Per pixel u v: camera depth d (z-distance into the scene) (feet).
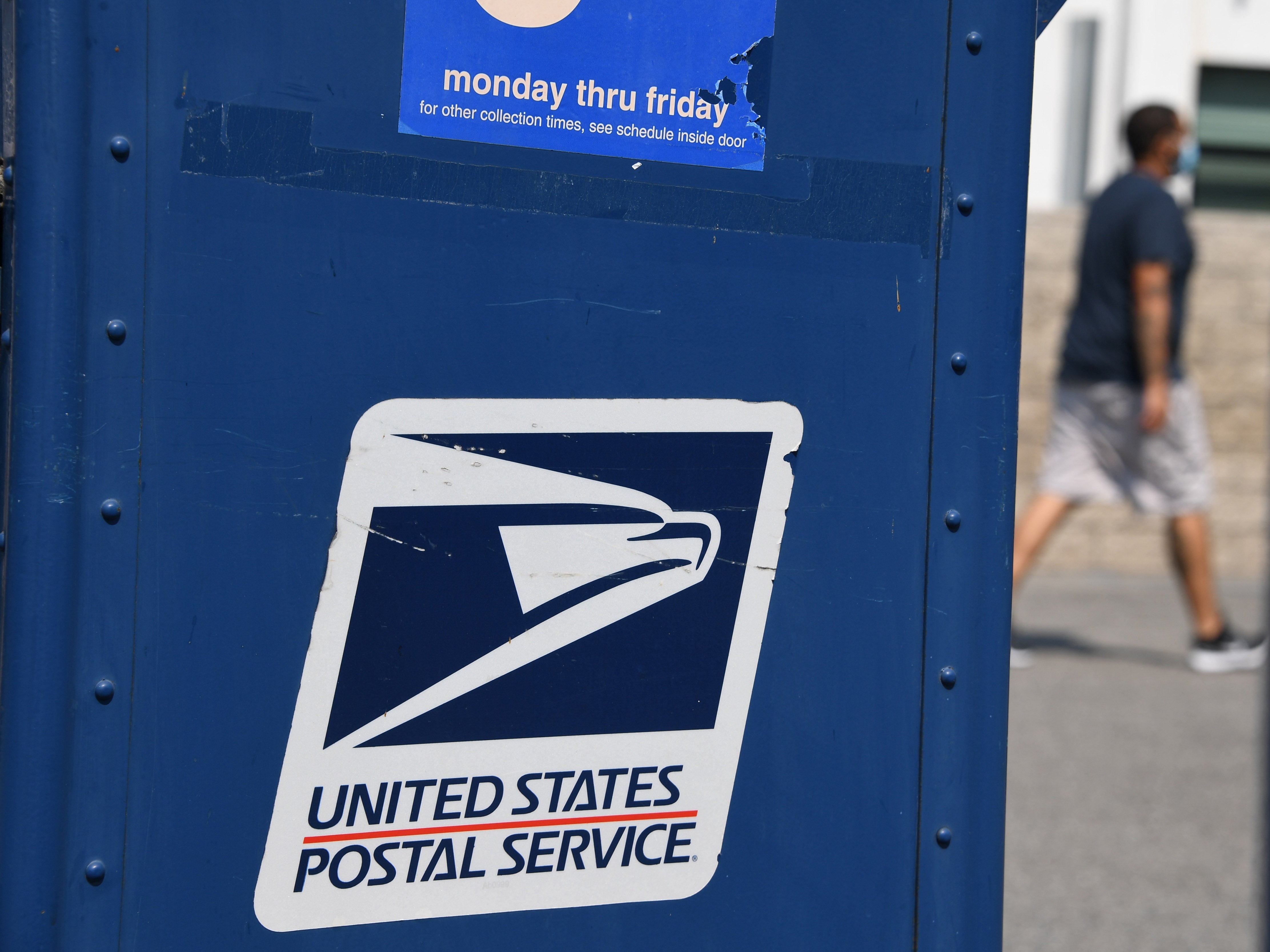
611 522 5.29
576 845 5.35
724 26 5.32
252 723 5.03
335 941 5.15
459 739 5.21
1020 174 5.61
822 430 5.48
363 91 4.99
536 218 5.17
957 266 5.57
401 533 5.11
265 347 4.96
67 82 4.77
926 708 5.63
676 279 5.31
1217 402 25.66
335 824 5.12
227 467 4.95
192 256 4.89
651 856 5.42
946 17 5.52
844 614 5.54
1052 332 25.08
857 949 5.63
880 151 5.49
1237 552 26.09
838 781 5.57
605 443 5.27
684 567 5.37
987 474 5.64
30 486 4.82
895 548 5.57
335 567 5.06
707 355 5.35
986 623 5.67
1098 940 11.16
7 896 4.89
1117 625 22.27
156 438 4.90
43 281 4.79
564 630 5.27
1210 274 25.39
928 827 5.66
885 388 5.53
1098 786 14.73
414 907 5.22
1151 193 17.83
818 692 5.53
